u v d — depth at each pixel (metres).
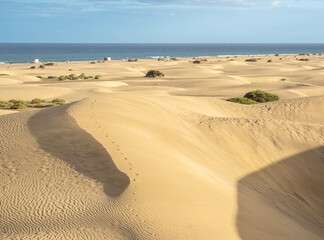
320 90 53.78
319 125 27.02
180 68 102.38
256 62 138.38
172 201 11.08
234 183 16.33
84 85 60.78
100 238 8.80
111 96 26.03
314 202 18.70
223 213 11.28
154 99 28.81
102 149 14.69
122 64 129.75
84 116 19.08
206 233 9.51
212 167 17.62
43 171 13.31
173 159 15.38
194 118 26.22
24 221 9.95
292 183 20.06
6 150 15.44
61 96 49.44
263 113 35.34
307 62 134.00
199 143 20.89
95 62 144.88
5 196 11.60
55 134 16.56
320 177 21.09
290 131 24.94
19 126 18.59
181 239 8.98
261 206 14.04
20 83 67.44
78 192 11.60
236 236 9.88
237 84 63.97
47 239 8.73
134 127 19.03
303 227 14.15
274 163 21.47
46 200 11.16
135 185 11.71
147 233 9.01
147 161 14.05
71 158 14.20
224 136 22.97
